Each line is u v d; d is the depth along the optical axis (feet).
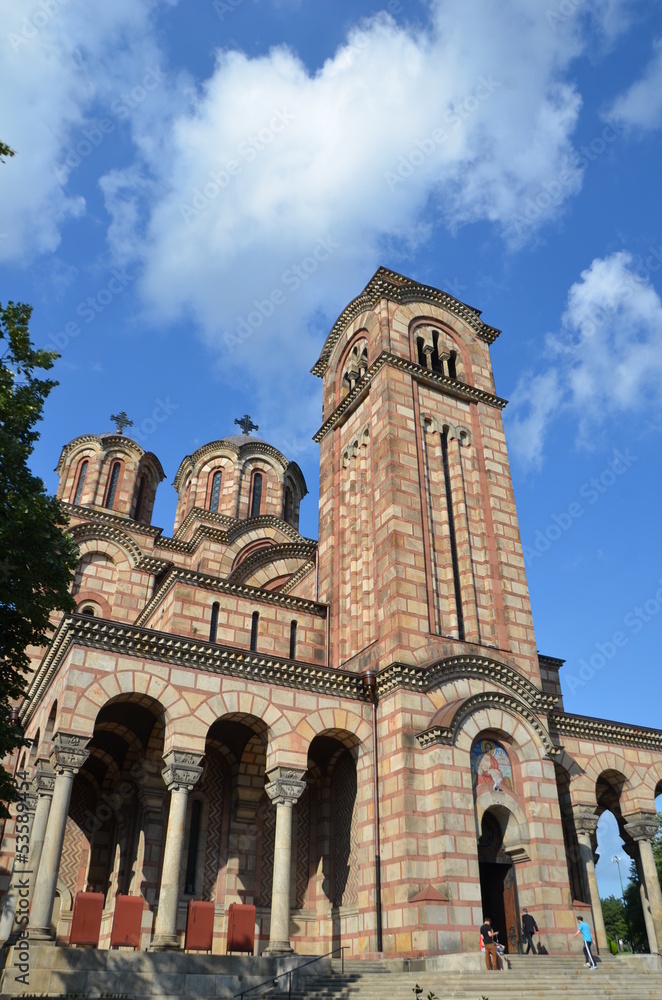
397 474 110.93
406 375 121.80
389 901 84.99
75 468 167.94
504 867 92.84
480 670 99.60
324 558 125.18
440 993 66.18
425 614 102.37
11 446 69.00
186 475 188.14
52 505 72.84
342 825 97.96
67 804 73.97
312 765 103.35
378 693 97.25
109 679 81.30
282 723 89.61
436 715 92.89
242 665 89.61
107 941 92.48
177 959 70.13
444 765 88.22
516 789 94.12
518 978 70.95
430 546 108.99
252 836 97.19
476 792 90.79
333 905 94.43
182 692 84.84
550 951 84.69
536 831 90.89
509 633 109.40
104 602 139.95
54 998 62.69
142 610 127.13
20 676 73.15
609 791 113.09
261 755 101.40
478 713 94.17
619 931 288.10
